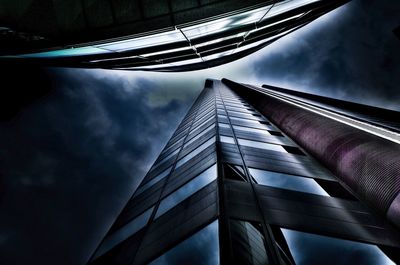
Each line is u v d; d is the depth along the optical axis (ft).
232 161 36.42
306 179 34.88
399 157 27.61
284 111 67.36
